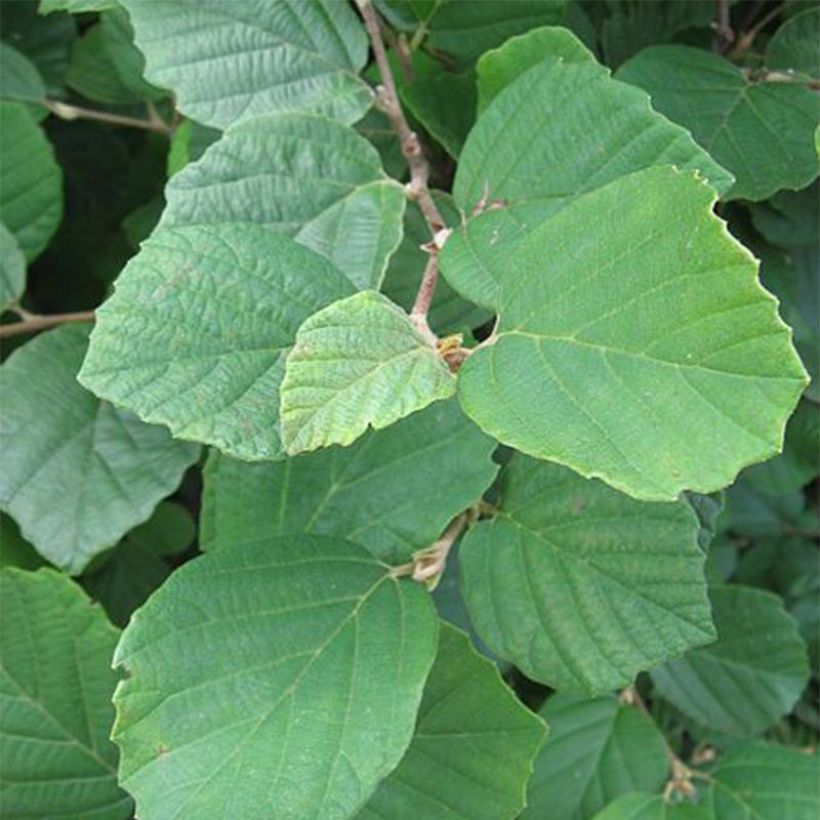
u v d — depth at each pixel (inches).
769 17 21.6
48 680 19.1
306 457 18.2
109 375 15.2
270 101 18.4
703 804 22.4
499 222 17.3
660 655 17.7
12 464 19.9
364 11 18.7
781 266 21.7
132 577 23.2
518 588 18.1
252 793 15.5
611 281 14.4
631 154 17.0
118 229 27.0
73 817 19.4
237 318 15.7
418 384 14.7
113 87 24.5
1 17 24.8
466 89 20.6
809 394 21.5
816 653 25.9
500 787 18.3
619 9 21.1
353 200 18.0
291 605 16.7
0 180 21.7
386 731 15.6
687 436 13.5
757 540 27.2
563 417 14.1
